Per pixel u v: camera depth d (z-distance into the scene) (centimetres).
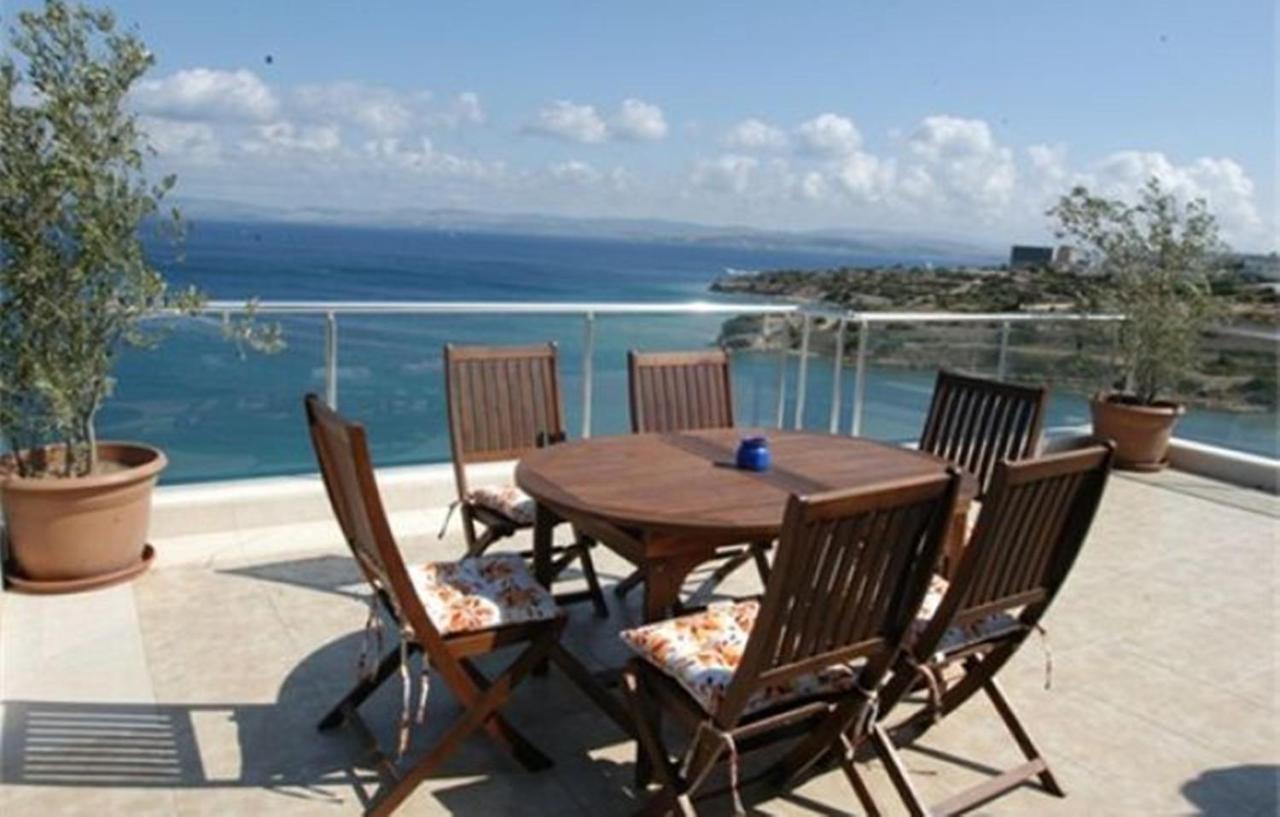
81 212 305
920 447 356
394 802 215
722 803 231
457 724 226
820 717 217
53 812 211
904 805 223
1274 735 274
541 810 222
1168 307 598
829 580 185
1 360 309
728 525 226
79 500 319
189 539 390
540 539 291
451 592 239
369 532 212
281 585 347
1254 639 344
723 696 196
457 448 339
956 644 231
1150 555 438
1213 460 589
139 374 362
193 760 235
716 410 376
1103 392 626
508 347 353
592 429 465
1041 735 269
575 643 317
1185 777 250
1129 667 316
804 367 524
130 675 275
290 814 215
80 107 306
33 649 288
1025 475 203
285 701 265
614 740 256
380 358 416
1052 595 238
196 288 349
